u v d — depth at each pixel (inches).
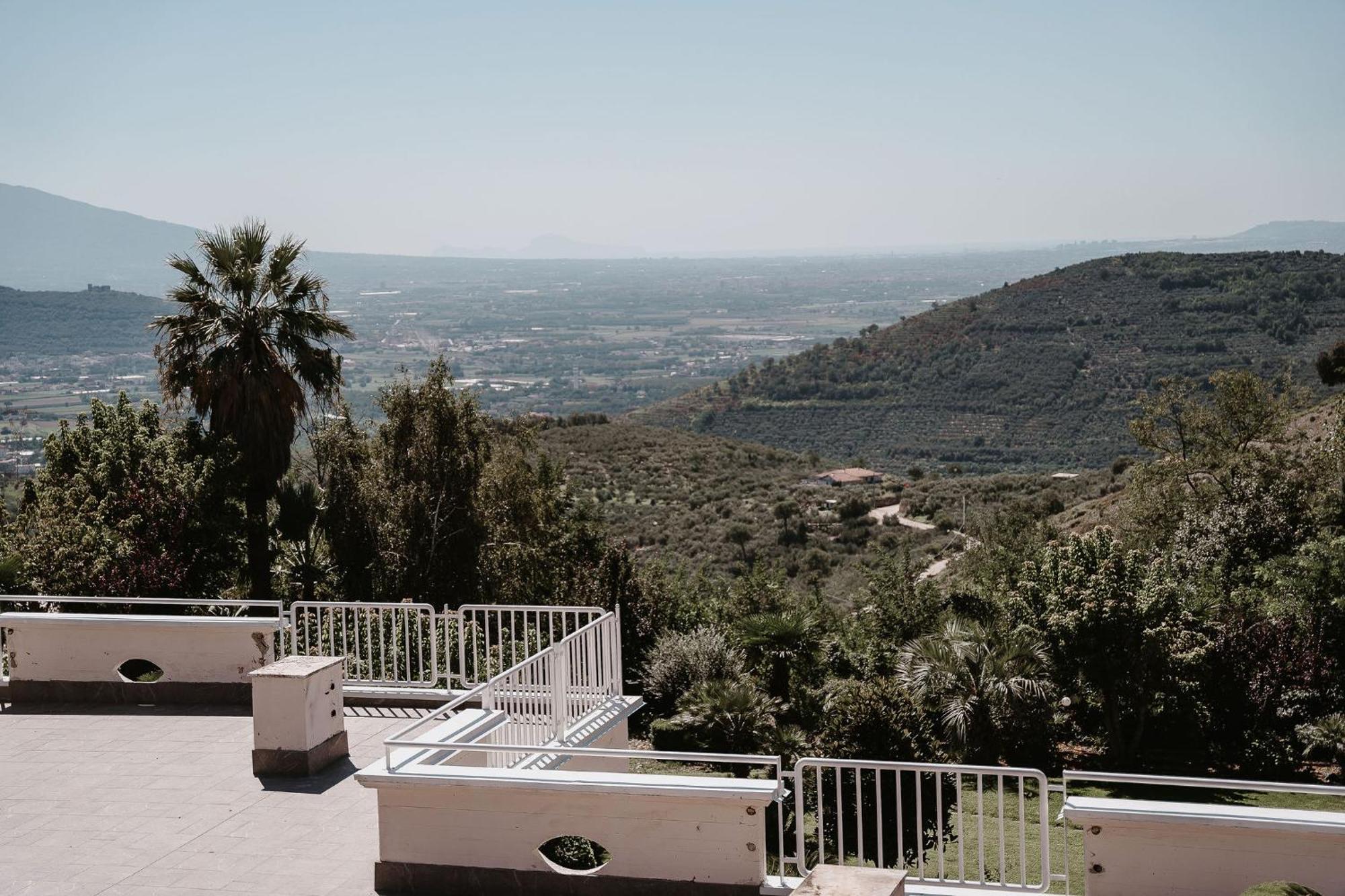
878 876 179.9
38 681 420.8
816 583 1862.7
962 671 716.0
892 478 3754.9
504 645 567.5
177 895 249.1
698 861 236.5
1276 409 1177.4
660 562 962.7
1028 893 232.5
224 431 772.6
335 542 860.6
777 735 551.2
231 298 786.8
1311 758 769.6
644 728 669.9
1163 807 217.6
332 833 284.0
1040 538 1221.7
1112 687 765.3
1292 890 198.5
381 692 413.4
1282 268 5502.0
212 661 412.8
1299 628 775.7
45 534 676.1
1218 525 940.0
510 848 246.1
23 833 287.3
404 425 900.6
